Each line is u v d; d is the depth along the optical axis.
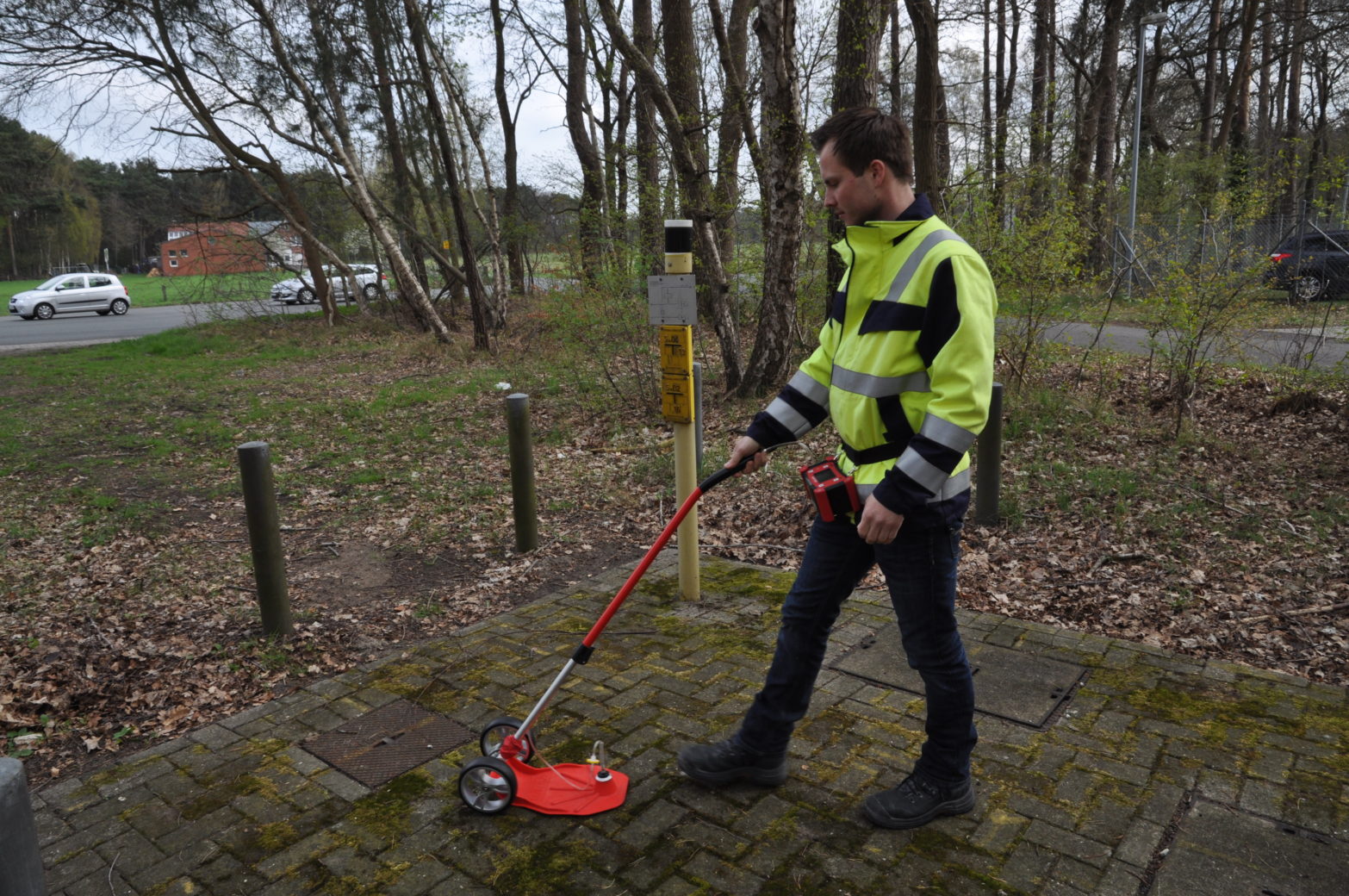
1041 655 3.37
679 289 3.76
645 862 2.25
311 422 9.55
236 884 2.25
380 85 16.08
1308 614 3.77
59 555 5.39
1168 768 2.58
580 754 2.77
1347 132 24.39
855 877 2.16
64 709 3.40
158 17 15.50
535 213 18.75
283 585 3.94
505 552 5.12
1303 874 2.12
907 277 2.03
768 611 3.91
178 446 8.55
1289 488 5.46
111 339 20.14
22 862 1.42
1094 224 8.09
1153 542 4.70
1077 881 2.12
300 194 19.34
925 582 2.16
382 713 3.13
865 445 2.17
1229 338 6.82
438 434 8.64
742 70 12.66
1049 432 6.98
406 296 16.92
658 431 8.02
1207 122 21.52
